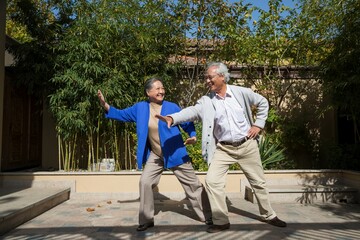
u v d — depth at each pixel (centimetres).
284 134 677
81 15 568
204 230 374
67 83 544
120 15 566
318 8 620
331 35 601
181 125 394
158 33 592
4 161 596
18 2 573
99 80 563
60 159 602
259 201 388
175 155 384
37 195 478
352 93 536
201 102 376
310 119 708
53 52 564
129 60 578
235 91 371
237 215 441
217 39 648
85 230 375
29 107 689
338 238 337
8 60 639
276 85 682
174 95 664
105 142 609
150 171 386
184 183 396
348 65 536
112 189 562
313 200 520
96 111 573
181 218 430
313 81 711
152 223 388
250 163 378
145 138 384
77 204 518
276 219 385
